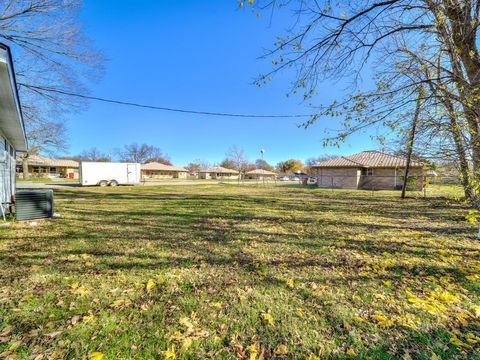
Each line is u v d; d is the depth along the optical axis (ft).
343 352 5.93
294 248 14.02
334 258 12.37
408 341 6.27
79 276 10.01
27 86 27.22
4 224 19.04
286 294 8.73
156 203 34.22
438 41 12.36
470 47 11.23
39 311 7.48
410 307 7.80
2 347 5.94
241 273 10.52
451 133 12.01
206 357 5.77
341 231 18.08
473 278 9.81
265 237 16.37
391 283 9.56
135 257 12.35
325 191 59.06
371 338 6.40
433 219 22.74
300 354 5.90
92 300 8.17
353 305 7.98
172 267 11.10
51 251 13.10
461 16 10.82
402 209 29.04
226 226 19.71
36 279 9.68
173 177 189.06
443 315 7.34
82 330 6.63
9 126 22.16
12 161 34.30
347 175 70.69
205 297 8.48
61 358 5.64
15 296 8.33
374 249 13.79
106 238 15.81
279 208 29.91
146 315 7.37
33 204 21.06
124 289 8.96
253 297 8.50
